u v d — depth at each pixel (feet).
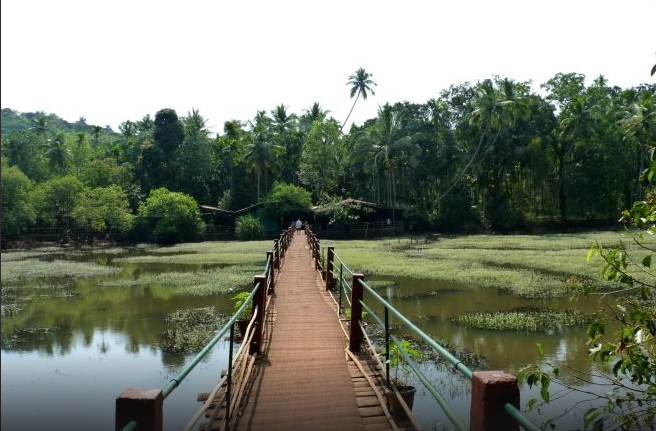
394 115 168.14
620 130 147.02
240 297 32.83
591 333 14.47
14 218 138.31
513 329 38.50
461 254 96.02
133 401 7.88
